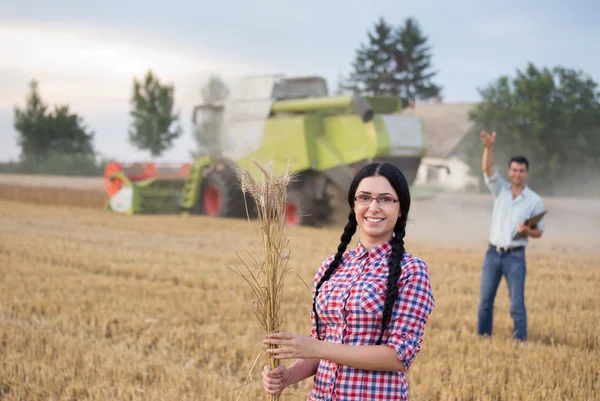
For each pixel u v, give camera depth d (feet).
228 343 21.35
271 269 9.83
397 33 225.56
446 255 42.93
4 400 16.75
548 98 126.72
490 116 130.00
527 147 126.72
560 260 41.70
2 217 65.87
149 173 74.90
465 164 143.95
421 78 224.12
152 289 30.32
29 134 186.09
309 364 10.19
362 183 9.61
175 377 17.94
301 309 27.12
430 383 17.61
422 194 63.77
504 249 22.16
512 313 22.20
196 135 67.00
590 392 16.90
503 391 17.16
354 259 9.75
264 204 9.88
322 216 60.85
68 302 27.02
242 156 63.21
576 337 22.67
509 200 22.11
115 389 17.29
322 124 59.16
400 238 9.50
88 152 191.01
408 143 56.65
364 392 9.21
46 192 92.79
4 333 22.11
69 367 19.03
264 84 62.23
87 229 56.65
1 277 32.65
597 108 125.90
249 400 16.55
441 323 24.70
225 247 46.32
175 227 58.54
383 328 9.10
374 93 223.71
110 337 23.24
